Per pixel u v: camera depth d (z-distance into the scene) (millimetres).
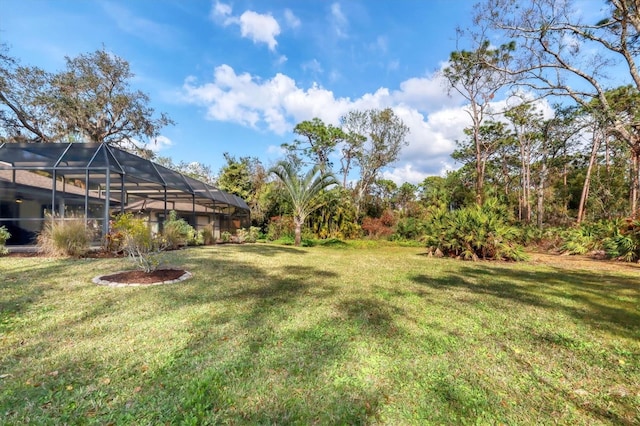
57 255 7590
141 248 5941
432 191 21781
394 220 21047
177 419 1731
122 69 17922
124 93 18609
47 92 15508
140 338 2873
